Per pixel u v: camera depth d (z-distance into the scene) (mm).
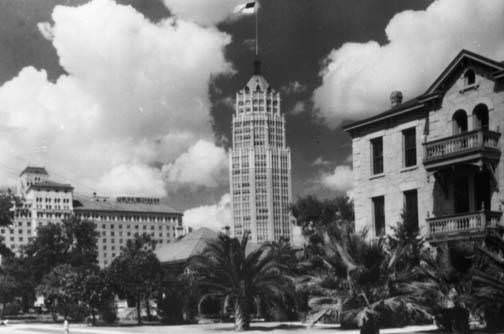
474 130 34062
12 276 84688
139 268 49281
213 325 44219
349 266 21375
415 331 28641
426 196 38125
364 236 23078
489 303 24906
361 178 43156
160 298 51562
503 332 26609
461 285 26094
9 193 79875
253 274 37062
